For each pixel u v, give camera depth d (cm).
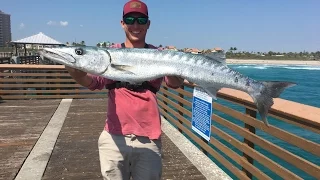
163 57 121
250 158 187
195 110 251
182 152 253
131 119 123
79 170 219
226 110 208
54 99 505
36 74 502
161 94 407
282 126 495
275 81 123
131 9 126
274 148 155
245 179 185
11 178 203
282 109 143
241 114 188
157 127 126
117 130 124
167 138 292
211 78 123
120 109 124
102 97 528
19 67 493
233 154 199
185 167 224
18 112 404
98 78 127
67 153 253
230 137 204
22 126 334
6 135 300
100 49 118
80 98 517
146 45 135
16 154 247
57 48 116
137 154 124
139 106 123
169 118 356
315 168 128
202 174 213
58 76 515
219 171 217
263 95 124
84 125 344
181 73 121
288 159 145
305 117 129
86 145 275
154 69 120
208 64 122
